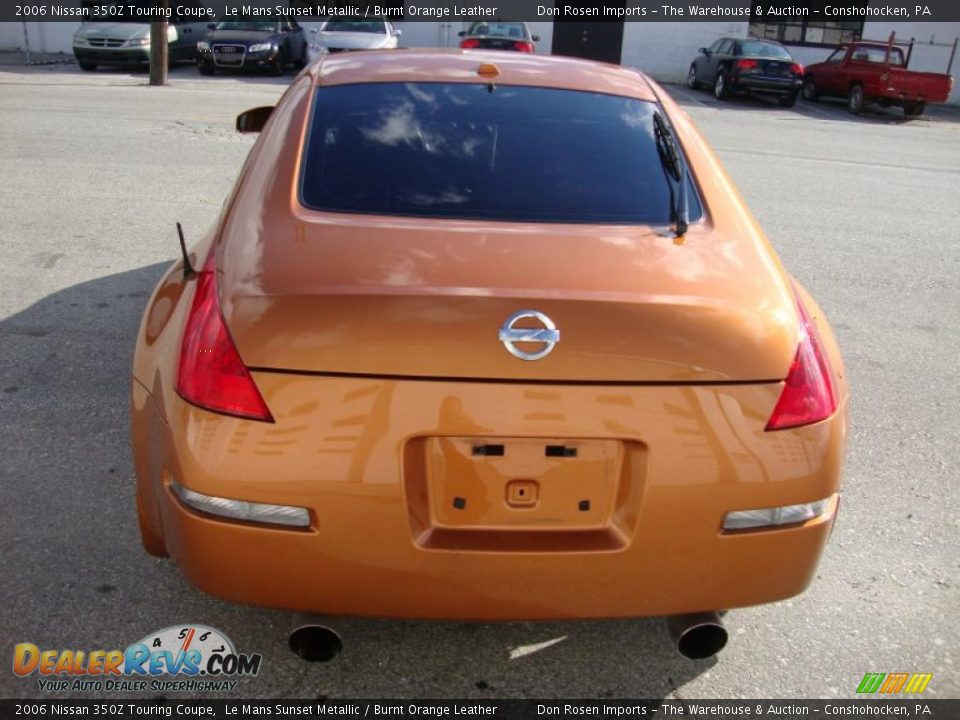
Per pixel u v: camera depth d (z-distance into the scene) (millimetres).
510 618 2152
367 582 2088
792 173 10555
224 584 2117
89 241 6172
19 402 3867
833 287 6145
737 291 2207
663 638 2672
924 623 2783
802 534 2168
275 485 2016
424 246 2258
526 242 2312
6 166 8289
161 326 2414
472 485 2066
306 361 2004
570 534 2102
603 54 24594
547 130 2805
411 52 3354
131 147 9438
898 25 24094
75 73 18234
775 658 2611
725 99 20359
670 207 2570
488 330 2004
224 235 2416
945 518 3367
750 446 2088
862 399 4379
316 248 2232
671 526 2084
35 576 2781
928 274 6570
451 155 2662
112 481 3309
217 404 2033
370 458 2008
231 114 12156
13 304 4973
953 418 4215
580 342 2018
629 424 2041
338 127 2736
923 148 13961
